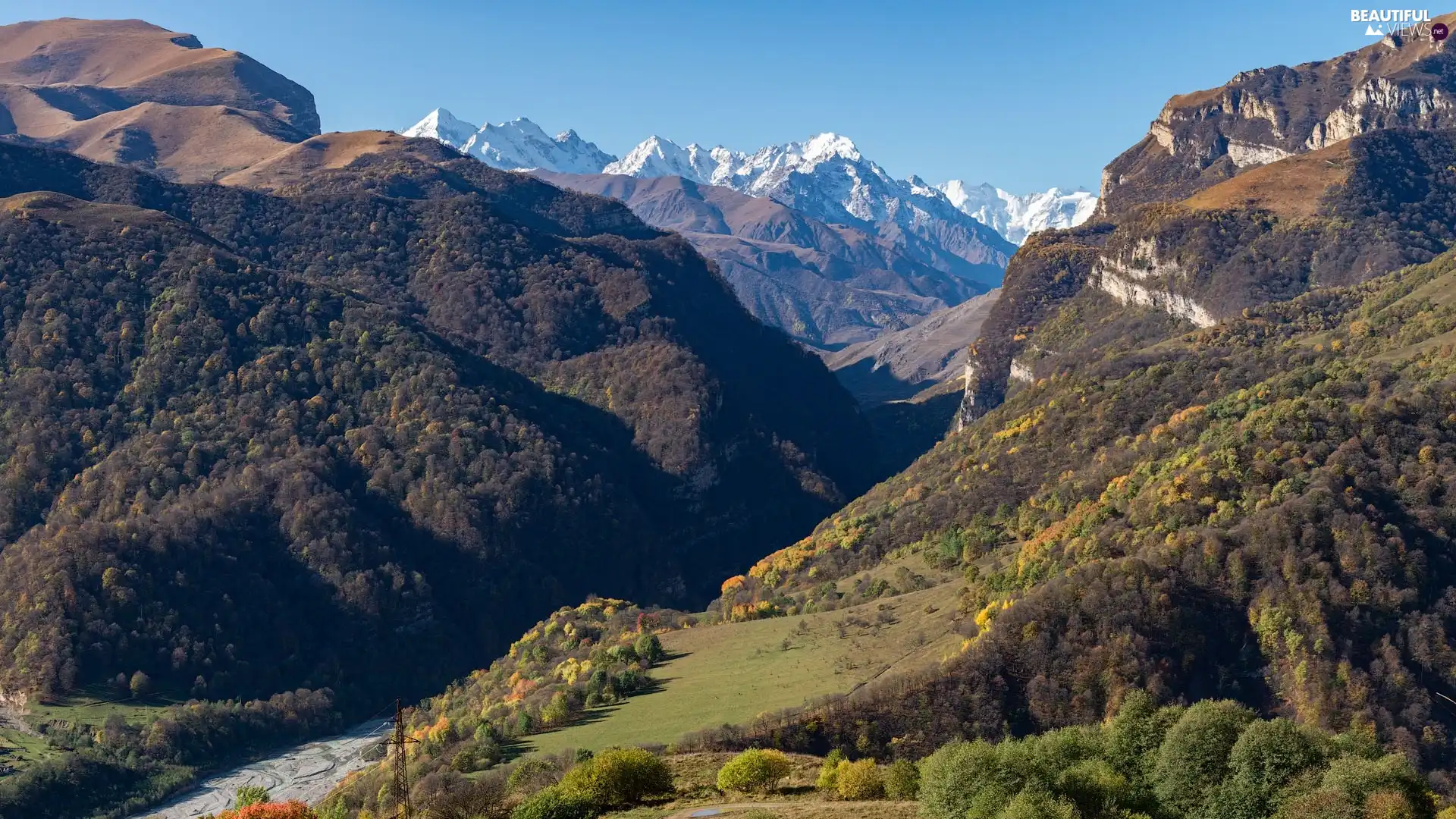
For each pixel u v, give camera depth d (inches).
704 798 4293.8
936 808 3651.6
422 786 5147.6
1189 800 3622.0
